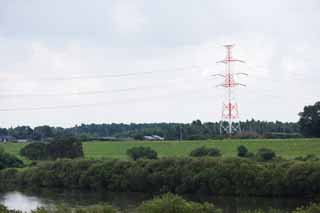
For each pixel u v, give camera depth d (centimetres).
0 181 18188
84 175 16638
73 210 9106
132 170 15862
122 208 12250
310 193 13712
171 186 15288
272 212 10181
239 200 13675
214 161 15125
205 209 8981
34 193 15712
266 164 15012
